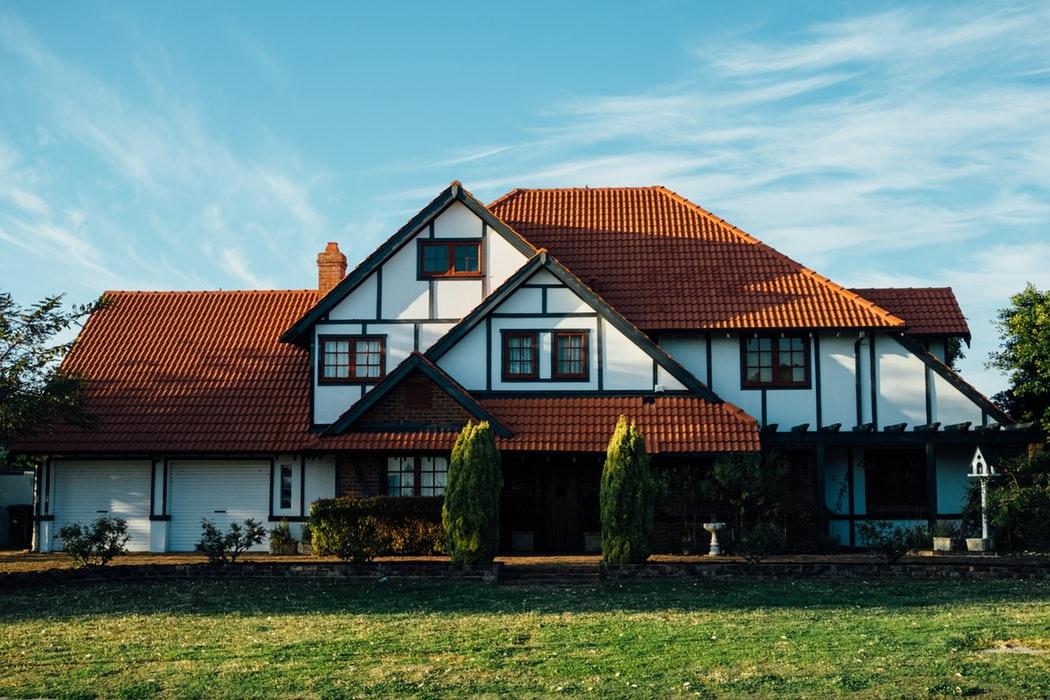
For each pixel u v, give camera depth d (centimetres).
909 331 3003
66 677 1252
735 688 1170
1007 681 1179
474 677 1239
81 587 2081
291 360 3119
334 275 3362
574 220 3262
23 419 2505
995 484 2806
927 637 1438
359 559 2223
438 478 2783
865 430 2812
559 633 1516
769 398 2870
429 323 2909
